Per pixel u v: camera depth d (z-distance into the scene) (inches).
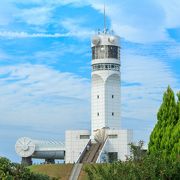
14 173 2121.1
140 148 1809.8
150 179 1605.6
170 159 1700.3
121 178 1622.8
